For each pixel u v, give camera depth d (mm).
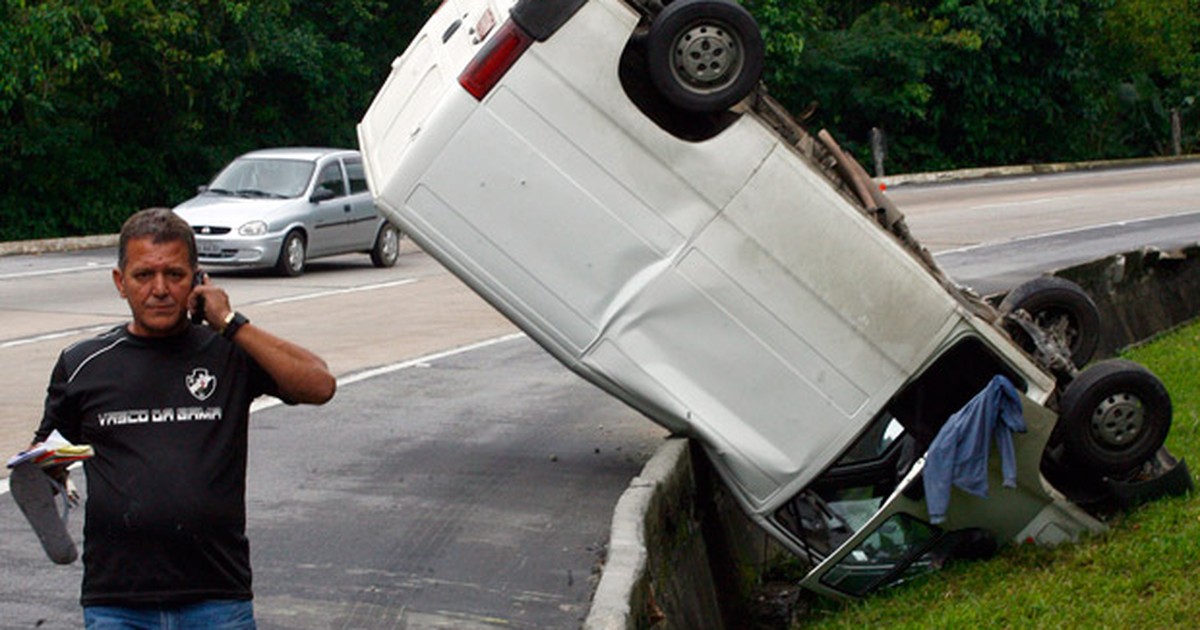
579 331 7648
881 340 7559
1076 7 44812
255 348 4004
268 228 19875
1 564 7047
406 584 6898
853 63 42156
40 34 24812
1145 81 51062
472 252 7633
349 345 14141
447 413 11016
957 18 43875
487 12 7898
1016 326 8578
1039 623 6812
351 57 33469
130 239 3959
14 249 24703
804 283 7527
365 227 21656
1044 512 7945
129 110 29875
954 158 46125
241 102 31875
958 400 8148
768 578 9398
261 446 9766
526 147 7500
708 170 7477
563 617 6477
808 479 7664
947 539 7934
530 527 7934
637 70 7664
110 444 3941
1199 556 7523
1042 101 45938
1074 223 25703
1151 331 15422
